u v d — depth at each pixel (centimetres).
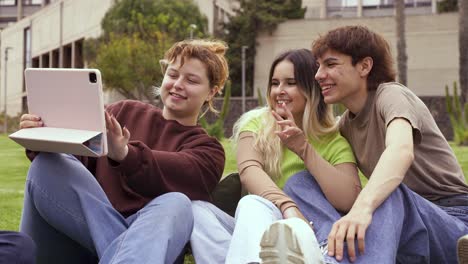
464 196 250
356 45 252
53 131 218
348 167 258
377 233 207
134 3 3038
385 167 217
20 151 1495
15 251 195
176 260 233
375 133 253
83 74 211
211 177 265
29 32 4938
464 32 2402
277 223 186
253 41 3541
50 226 233
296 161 266
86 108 214
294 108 273
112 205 250
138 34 2891
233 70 3519
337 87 255
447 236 232
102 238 216
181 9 3084
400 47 2636
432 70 3291
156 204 216
